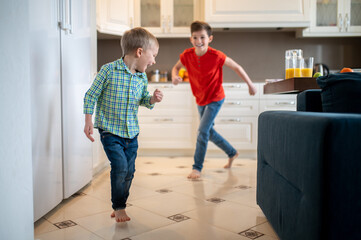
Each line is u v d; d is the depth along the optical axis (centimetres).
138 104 158
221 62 259
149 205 185
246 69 424
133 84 154
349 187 83
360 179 83
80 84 207
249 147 370
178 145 376
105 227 150
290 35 421
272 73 424
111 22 358
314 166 87
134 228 148
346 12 389
